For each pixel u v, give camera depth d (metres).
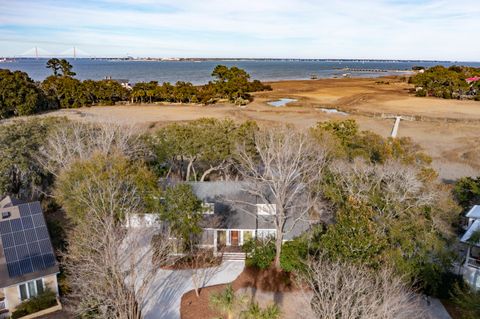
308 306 17.84
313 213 29.98
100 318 18.75
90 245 21.12
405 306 17.56
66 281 22.56
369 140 39.62
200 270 26.83
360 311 15.16
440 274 22.78
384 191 25.83
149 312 22.50
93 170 27.66
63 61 126.50
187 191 27.77
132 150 37.66
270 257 27.27
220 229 29.05
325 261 19.72
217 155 36.50
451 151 55.56
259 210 30.31
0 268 22.11
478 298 19.17
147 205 27.61
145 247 26.36
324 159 32.12
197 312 22.52
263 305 23.03
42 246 23.50
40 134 38.12
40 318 21.59
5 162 32.78
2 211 24.22
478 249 25.34
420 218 23.30
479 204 33.16
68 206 26.98
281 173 25.92
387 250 20.98
